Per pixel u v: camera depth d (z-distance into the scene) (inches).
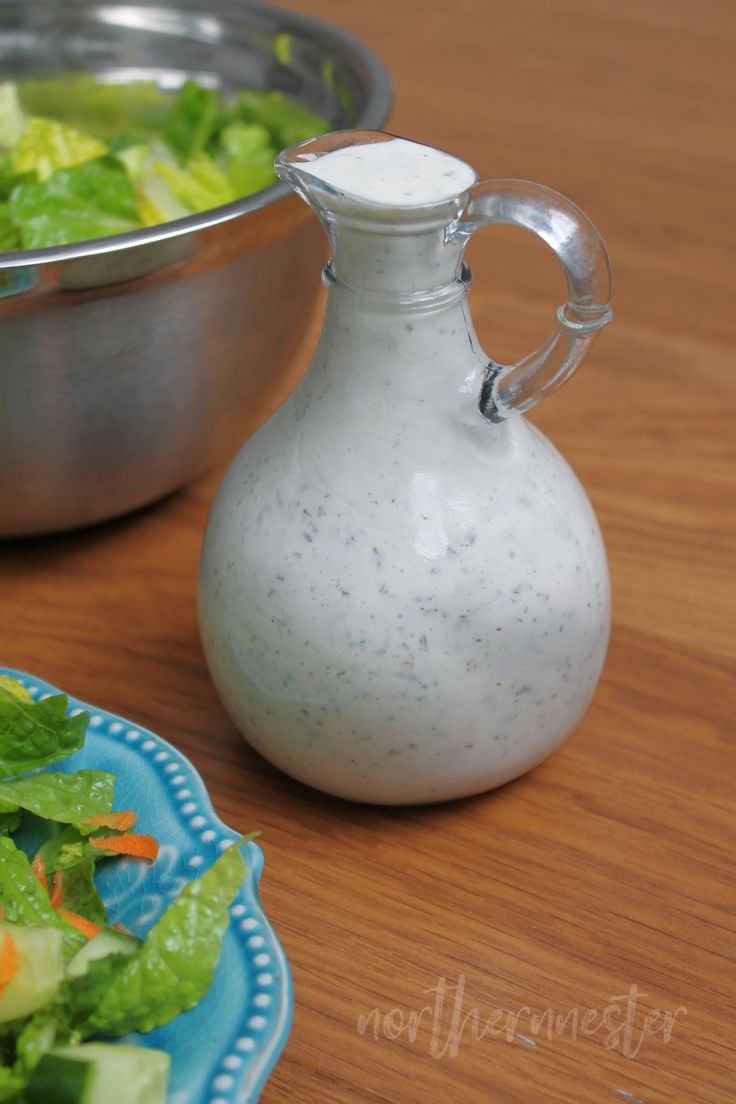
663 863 20.5
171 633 23.6
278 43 27.7
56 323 21.4
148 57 28.9
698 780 21.5
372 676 19.3
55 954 17.5
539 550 19.6
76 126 29.3
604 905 20.0
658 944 19.6
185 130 28.4
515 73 39.9
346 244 18.5
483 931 19.8
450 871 20.4
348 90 26.2
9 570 24.7
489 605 19.3
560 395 27.9
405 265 18.4
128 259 21.2
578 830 20.9
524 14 44.2
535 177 34.2
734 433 27.0
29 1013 17.4
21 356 21.5
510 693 19.8
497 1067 18.5
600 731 22.1
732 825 20.9
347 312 18.9
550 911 20.0
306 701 19.7
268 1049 17.2
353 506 19.3
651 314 29.7
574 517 20.1
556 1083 18.4
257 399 24.4
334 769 20.2
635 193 33.8
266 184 27.0
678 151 35.7
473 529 19.3
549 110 37.7
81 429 22.6
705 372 28.3
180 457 24.0
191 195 26.5
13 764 19.8
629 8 44.7
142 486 24.1
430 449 19.2
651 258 31.2
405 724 19.6
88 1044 17.4
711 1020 18.9
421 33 42.7
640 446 26.7
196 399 23.3
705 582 24.2
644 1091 18.3
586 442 26.8
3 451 22.5
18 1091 17.0
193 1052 17.3
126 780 19.9
